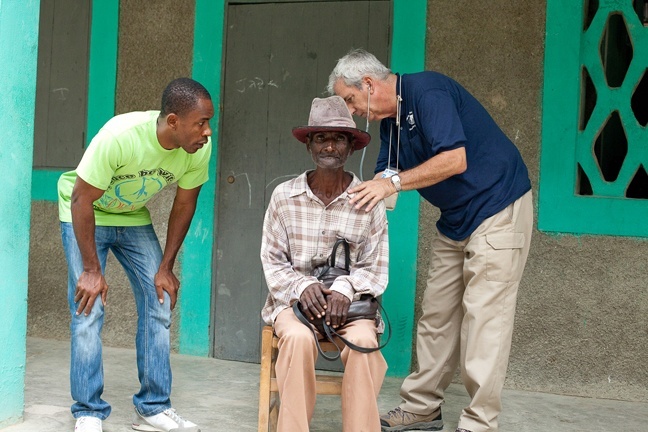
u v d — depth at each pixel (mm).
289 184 3322
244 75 4773
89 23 5031
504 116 4410
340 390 3182
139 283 3541
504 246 3414
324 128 3133
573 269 4348
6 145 3363
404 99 3402
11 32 3355
